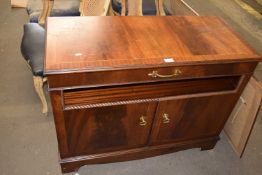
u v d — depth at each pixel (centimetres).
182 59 108
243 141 150
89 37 113
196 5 343
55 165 142
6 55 212
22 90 184
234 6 359
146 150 139
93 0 186
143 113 120
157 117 124
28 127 160
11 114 167
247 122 144
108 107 111
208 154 158
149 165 148
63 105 105
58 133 115
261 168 154
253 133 177
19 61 208
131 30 123
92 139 123
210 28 134
